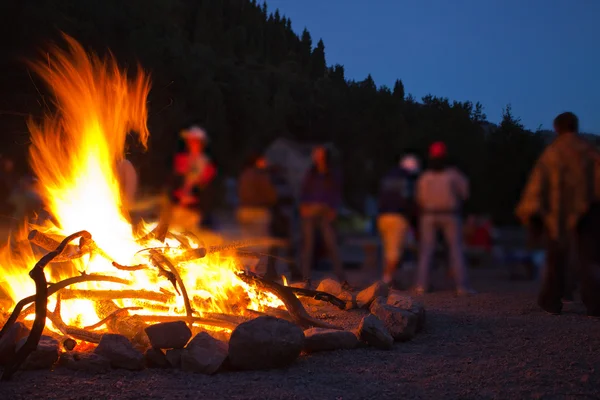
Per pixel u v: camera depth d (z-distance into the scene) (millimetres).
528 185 6398
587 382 3654
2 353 3941
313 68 129125
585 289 6082
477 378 3770
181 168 8055
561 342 4805
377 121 49969
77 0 22828
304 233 8555
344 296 6148
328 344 4453
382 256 11234
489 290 8523
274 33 161000
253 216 9062
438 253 11414
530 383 3654
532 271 10297
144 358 3971
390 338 4562
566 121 6312
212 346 3951
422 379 3754
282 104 81562
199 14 140500
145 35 26750
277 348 3922
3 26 19734
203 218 8141
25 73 19656
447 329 5367
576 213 6070
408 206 8766
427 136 14516
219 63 96562
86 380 3666
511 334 5152
